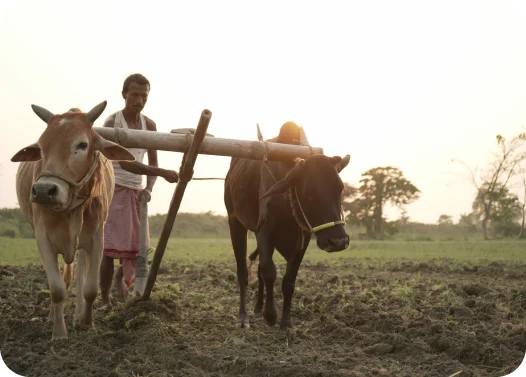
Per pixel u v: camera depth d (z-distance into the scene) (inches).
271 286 213.5
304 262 504.4
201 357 176.2
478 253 642.8
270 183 211.6
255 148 200.1
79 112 184.7
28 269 378.3
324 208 190.2
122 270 277.4
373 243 994.1
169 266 441.4
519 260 507.5
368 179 2086.6
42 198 168.7
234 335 209.3
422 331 204.8
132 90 253.9
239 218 241.4
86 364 169.8
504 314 241.4
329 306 257.6
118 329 216.4
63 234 195.5
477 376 162.4
